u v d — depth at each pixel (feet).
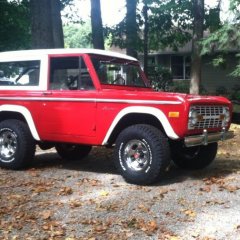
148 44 83.82
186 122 21.30
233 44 49.65
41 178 24.04
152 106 21.83
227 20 48.88
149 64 95.30
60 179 23.76
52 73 25.40
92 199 19.72
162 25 78.02
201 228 16.05
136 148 22.48
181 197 20.02
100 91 23.50
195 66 65.21
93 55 24.68
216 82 92.63
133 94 22.33
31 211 18.07
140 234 15.56
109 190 21.36
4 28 85.51
